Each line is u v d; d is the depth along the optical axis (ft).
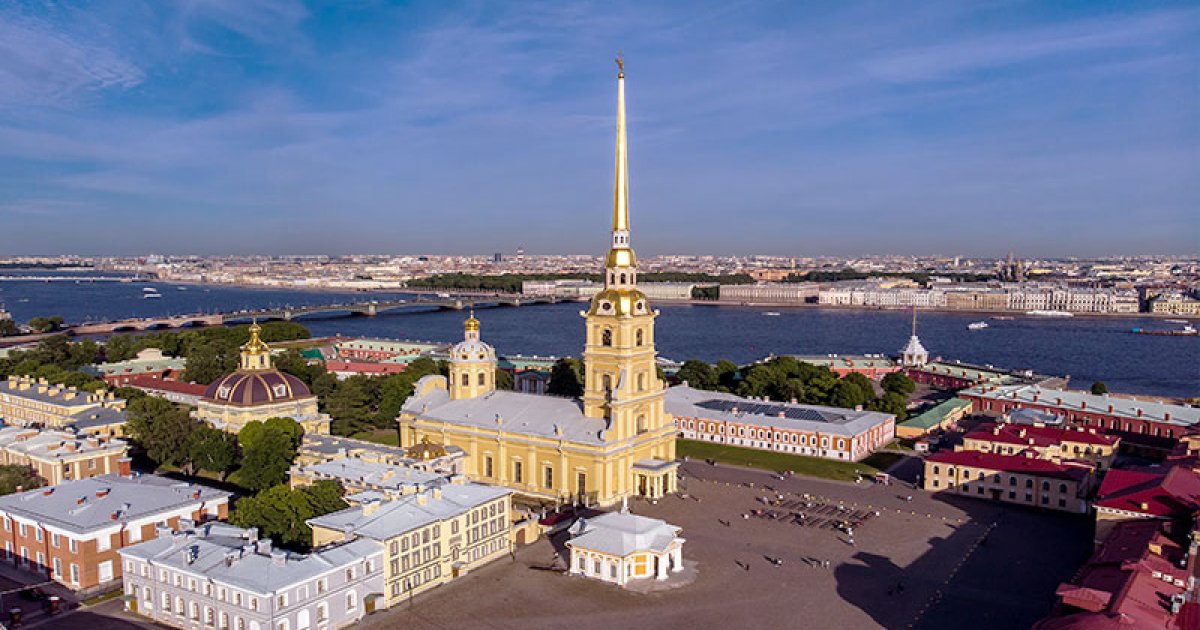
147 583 365.81
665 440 590.96
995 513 526.98
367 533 379.96
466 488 444.14
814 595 397.39
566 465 544.62
